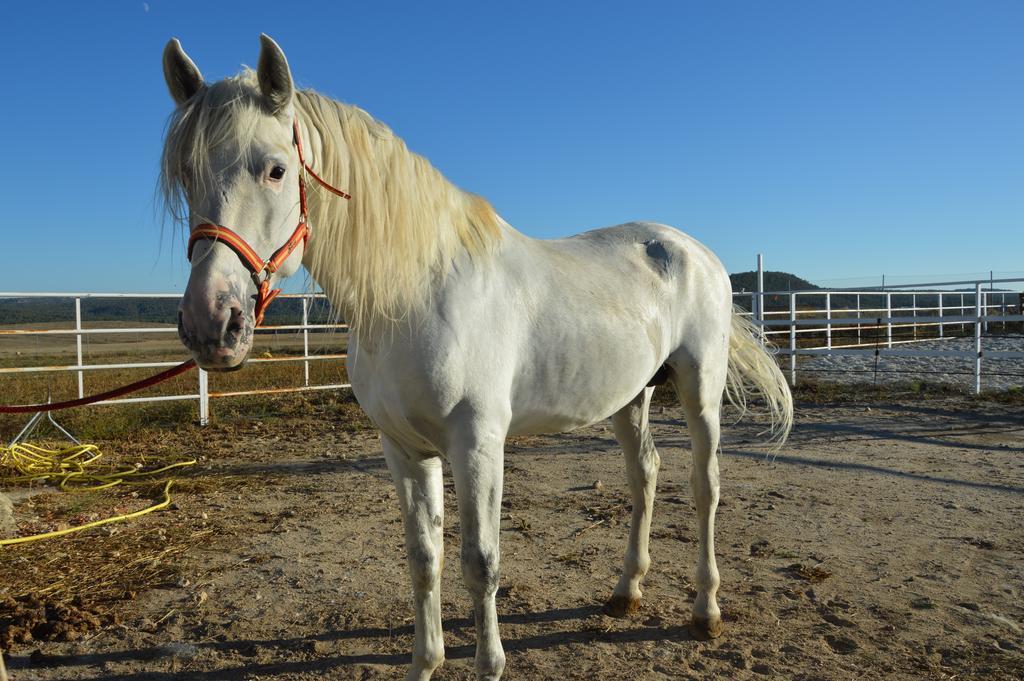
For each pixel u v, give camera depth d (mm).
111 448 6559
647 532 3027
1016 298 19781
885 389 9977
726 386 3357
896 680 2430
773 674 2486
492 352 2123
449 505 4605
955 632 2760
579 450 6277
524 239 2502
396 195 2080
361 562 3584
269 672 2551
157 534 4016
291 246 1885
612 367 2459
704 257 3068
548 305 2326
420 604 2334
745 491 4840
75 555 3684
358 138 2088
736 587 3221
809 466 5551
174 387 9984
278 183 1823
